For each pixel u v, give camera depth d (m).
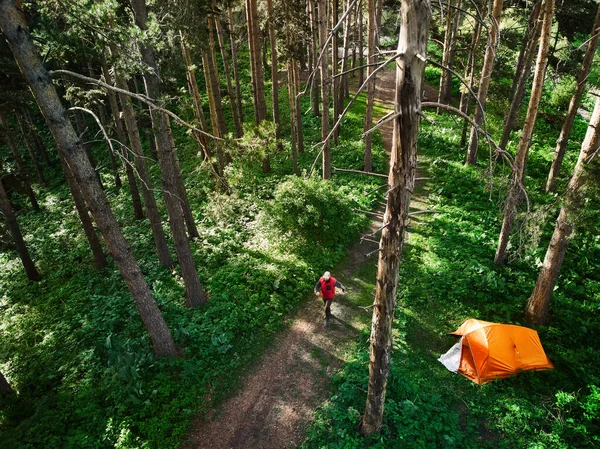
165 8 12.88
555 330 10.72
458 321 11.37
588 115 27.80
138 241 17.34
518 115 24.47
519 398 9.05
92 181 7.70
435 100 31.48
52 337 12.14
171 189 10.96
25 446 8.28
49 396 9.49
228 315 11.58
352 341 11.01
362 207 17.27
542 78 11.07
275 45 20.06
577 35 23.89
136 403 9.01
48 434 8.52
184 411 8.95
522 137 11.71
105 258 16.53
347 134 25.77
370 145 19.92
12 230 15.73
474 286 12.47
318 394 9.47
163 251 14.50
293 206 15.04
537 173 20.48
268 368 10.26
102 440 8.34
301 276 13.48
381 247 5.96
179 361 10.04
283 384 9.79
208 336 10.85
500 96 22.00
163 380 9.61
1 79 13.42
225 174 14.12
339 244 15.02
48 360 11.07
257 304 12.13
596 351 10.16
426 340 10.91
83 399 9.29
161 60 11.17
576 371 9.65
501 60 22.66
